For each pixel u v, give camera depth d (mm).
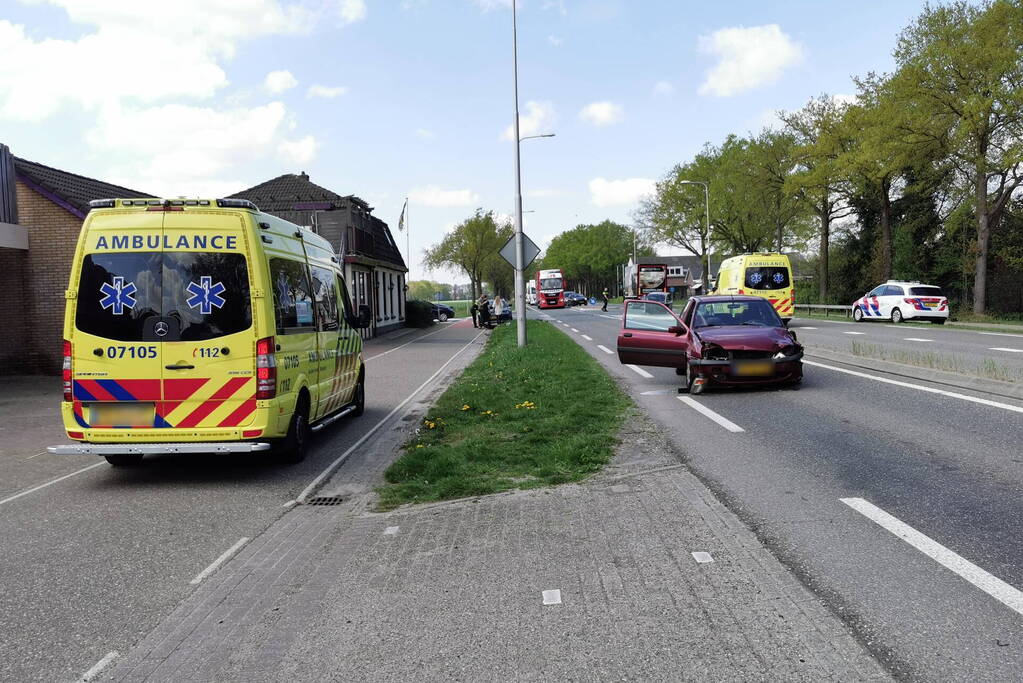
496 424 8906
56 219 16734
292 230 8227
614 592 3828
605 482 6004
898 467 6078
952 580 3764
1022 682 2803
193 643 3527
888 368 12539
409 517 5461
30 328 16844
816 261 50438
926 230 39750
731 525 4773
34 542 5234
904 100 30547
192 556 4840
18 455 8609
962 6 28812
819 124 38594
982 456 6289
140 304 6840
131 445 6703
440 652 3297
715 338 10891
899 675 2887
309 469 7430
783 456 6699
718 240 56500
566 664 3121
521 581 4055
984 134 29109
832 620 3381
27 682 3205
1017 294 34062
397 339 30797
